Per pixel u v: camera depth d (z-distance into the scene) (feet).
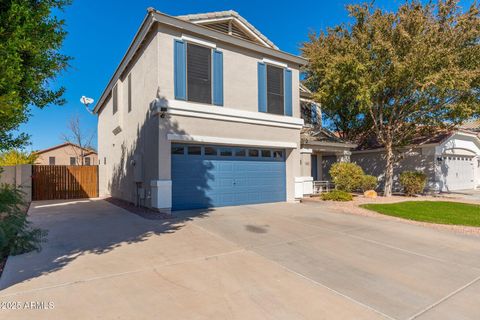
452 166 64.34
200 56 32.99
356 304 11.42
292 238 20.99
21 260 15.47
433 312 10.95
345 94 48.85
